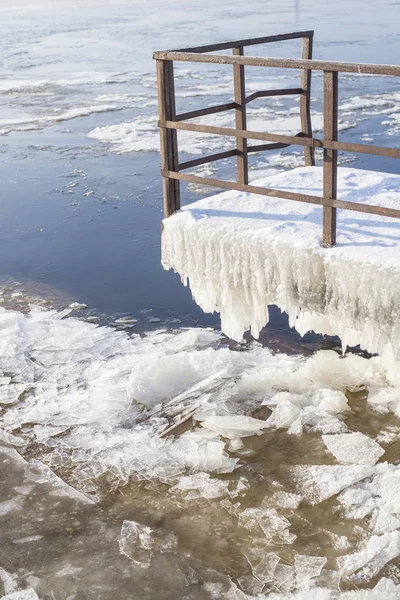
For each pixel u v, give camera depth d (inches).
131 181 449.1
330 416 183.3
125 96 753.6
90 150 535.8
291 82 770.8
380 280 163.3
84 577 136.9
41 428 186.1
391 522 146.6
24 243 348.8
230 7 2039.9
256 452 172.4
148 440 178.4
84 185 444.8
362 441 172.7
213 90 752.3
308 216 191.8
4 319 253.8
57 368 218.4
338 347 233.6
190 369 208.1
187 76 868.6
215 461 167.6
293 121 591.5
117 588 134.0
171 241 198.5
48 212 395.2
